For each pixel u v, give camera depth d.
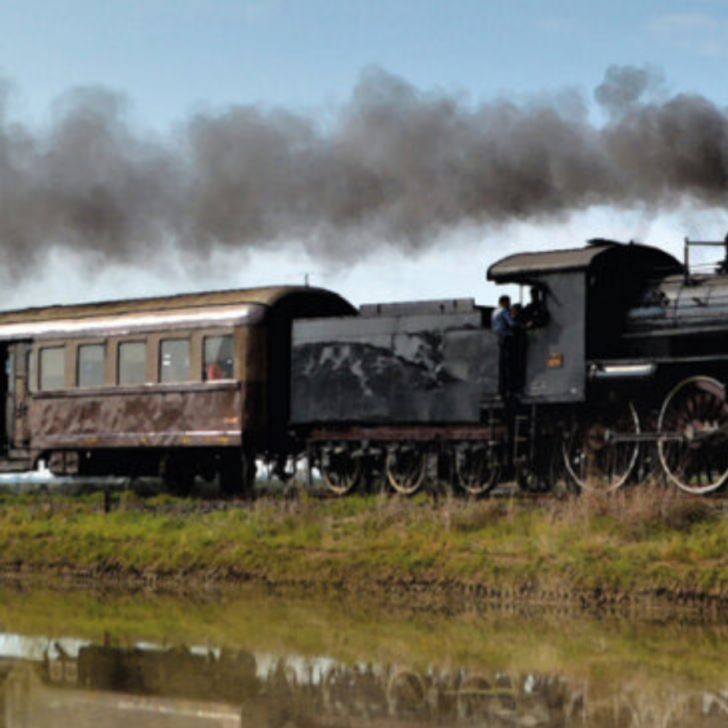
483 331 25.94
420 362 26.92
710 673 14.00
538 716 12.35
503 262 26.39
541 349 25.59
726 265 24.64
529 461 25.75
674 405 24.19
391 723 12.24
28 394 33.09
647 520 20.03
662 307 24.55
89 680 14.28
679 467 23.83
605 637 16.00
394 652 15.38
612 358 25.23
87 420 31.58
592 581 18.38
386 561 20.27
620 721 12.07
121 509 26.50
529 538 20.31
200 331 29.78
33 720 12.54
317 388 28.70
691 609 17.62
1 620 18.09
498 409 25.83
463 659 14.91
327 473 28.97
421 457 27.36
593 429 25.27
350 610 18.38
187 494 31.64
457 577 19.45
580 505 20.81
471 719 12.34
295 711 12.77
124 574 22.28
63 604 19.58
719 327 23.58
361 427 28.08
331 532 22.17
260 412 29.06
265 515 23.73
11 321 33.50
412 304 27.42
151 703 13.25
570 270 25.16
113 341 31.27
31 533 24.50
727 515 20.34
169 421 30.09
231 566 21.55
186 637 16.61
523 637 16.11
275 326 29.50
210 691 13.70
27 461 33.03
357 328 28.11
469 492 26.44
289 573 20.88
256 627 17.19
